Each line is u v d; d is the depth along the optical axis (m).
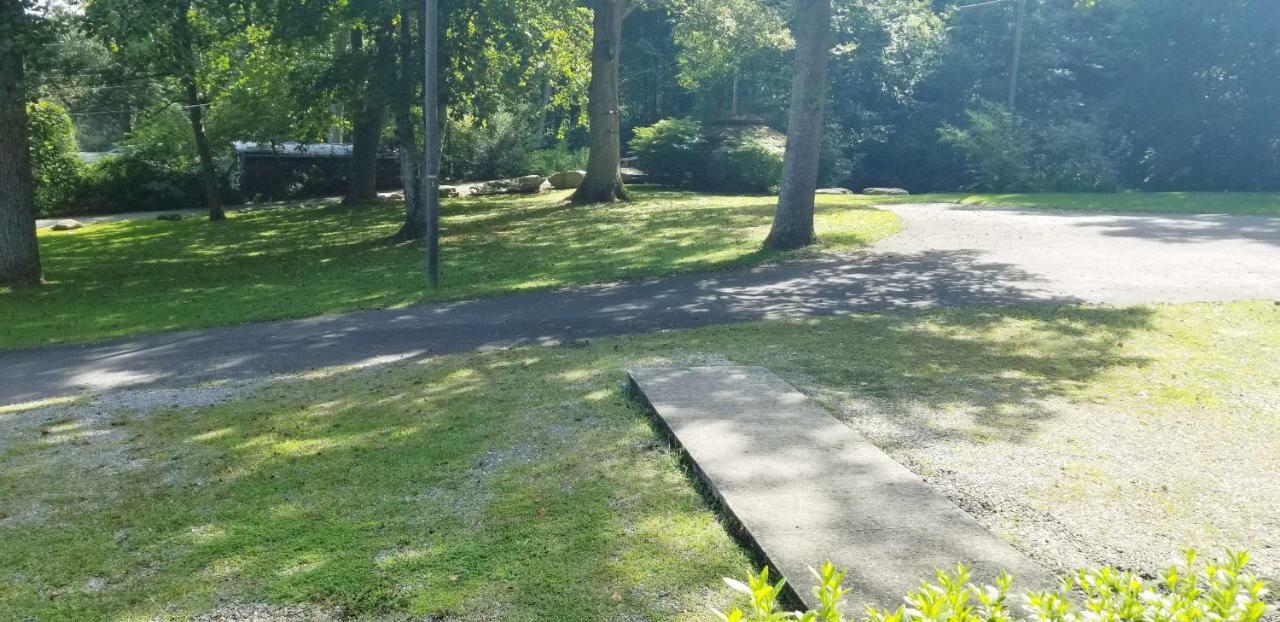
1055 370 7.46
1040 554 3.99
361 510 4.89
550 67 28.78
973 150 33.69
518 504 4.82
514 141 43.94
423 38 19.72
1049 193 30.36
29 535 4.78
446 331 10.90
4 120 16.42
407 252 19.59
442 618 3.68
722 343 8.90
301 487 5.30
